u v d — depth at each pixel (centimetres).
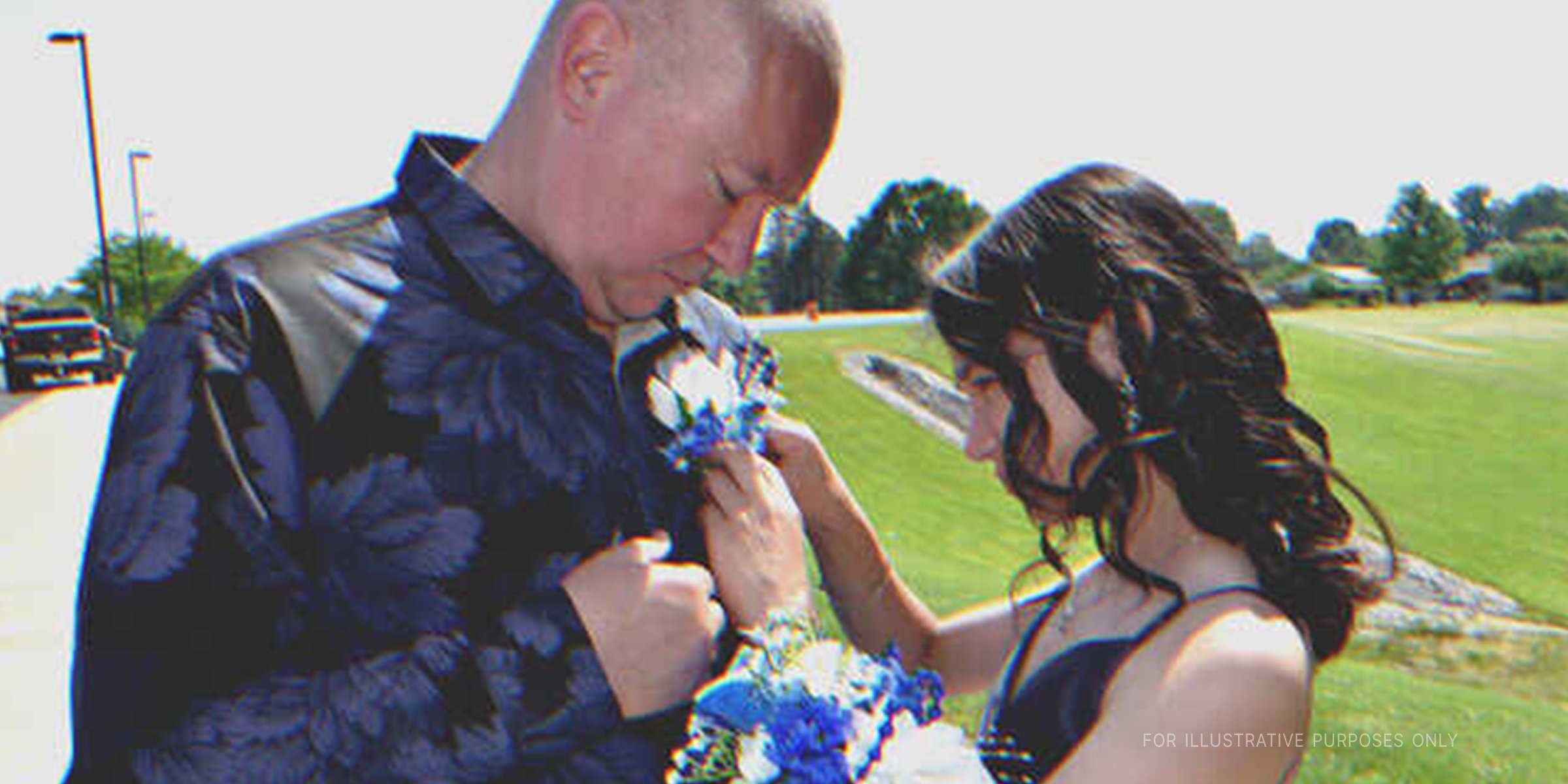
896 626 192
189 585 106
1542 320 6544
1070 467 142
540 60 132
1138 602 139
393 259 126
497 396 126
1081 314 134
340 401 117
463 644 119
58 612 671
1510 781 539
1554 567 1878
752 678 127
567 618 124
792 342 3528
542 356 131
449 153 150
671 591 128
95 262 6769
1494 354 4691
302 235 125
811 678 128
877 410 2895
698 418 143
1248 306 143
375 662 116
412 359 122
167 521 105
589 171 127
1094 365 137
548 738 122
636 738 129
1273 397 143
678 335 162
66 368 2784
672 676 128
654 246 130
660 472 142
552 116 130
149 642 105
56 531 920
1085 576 155
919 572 1124
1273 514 137
